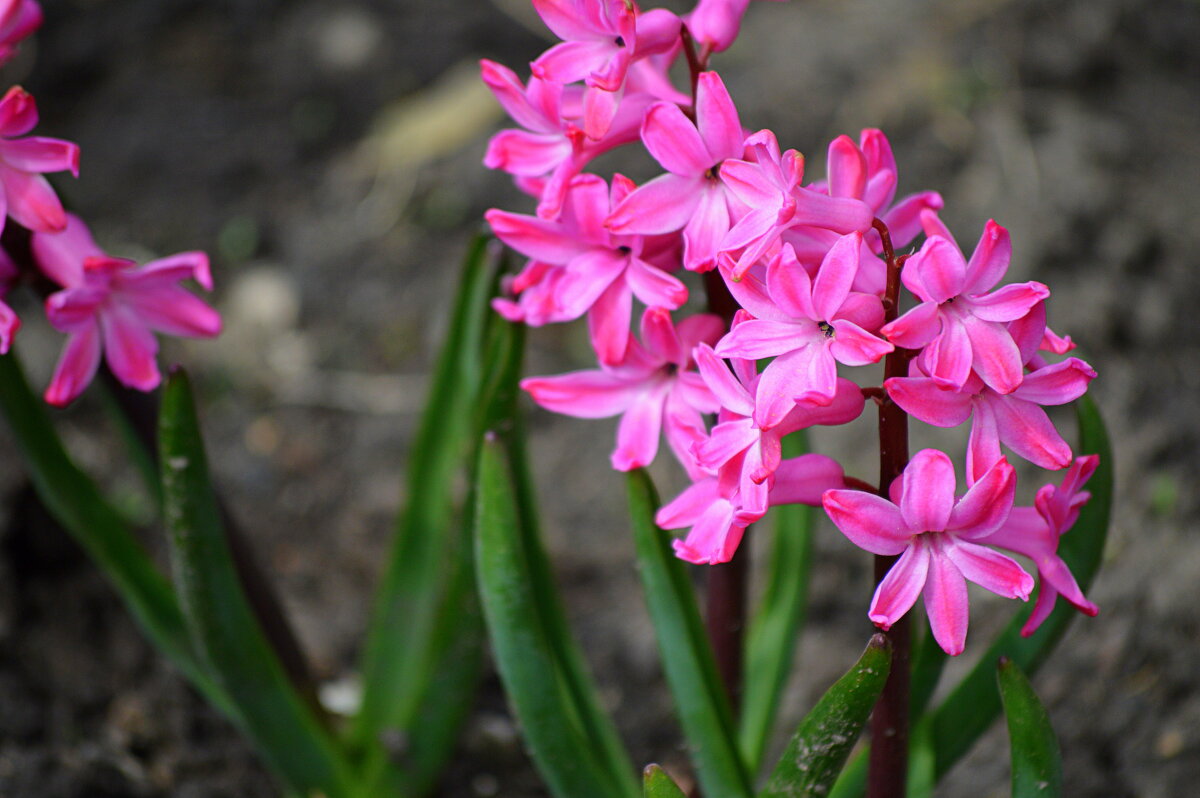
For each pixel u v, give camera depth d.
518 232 0.59
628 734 0.82
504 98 0.60
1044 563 0.57
